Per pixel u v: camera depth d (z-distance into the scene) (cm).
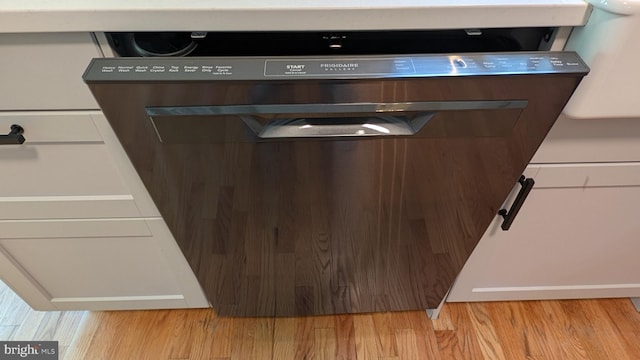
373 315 128
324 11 58
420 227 84
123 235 94
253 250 91
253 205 76
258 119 58
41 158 77
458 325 125
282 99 56
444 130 62
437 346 120
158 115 57
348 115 59
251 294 111
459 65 55
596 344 121
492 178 72
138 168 68
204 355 119
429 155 66
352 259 95
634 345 120
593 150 77
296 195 73
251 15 58
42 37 60
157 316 127
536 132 63
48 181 81
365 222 82
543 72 54
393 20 60
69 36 60
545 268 109
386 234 86
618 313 127
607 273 111
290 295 112
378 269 100
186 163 67
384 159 66
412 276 104
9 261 99
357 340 122
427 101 57
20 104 68
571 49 65
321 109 57
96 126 72
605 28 58
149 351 120
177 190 73
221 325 125
